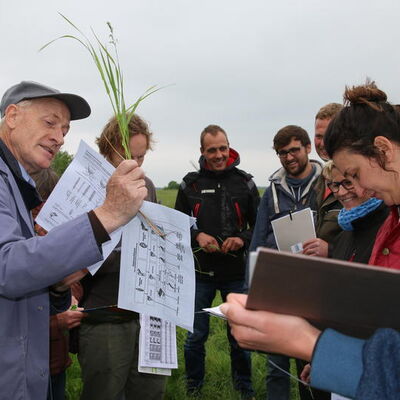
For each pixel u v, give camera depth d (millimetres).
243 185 4641
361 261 1869
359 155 1479
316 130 3799
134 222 2053
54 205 1971
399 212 1544
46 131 2098
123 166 1807
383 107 1487
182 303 2068
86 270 2242
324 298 1172
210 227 4570
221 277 4508
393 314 1149
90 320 2861
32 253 1663
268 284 1166
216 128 4605
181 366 4656
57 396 2811
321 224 3379
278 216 3982
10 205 1897
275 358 3750
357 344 1172
